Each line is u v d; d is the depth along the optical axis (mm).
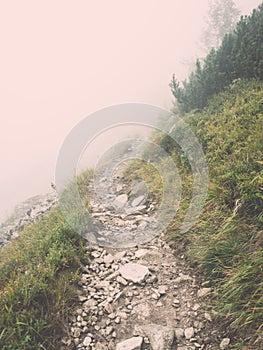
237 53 7441
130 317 3246
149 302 3430
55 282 3582
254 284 2709
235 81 7223
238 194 3896
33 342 2762
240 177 3928
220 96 7289
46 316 3047
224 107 6375
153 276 3824
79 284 3750
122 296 3564
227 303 2908
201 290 3377
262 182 3451
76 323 3186
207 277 3572
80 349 2930
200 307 3191
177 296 3449
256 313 2609
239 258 3230
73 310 3340
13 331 2766
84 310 3354
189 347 2801
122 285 3748
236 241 3422
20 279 3639
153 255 4305
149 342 2912
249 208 3633
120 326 3150
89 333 3088
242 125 5184
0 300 3182
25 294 3158
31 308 3066
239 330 2727
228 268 3254
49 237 4641
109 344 2959
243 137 4840
